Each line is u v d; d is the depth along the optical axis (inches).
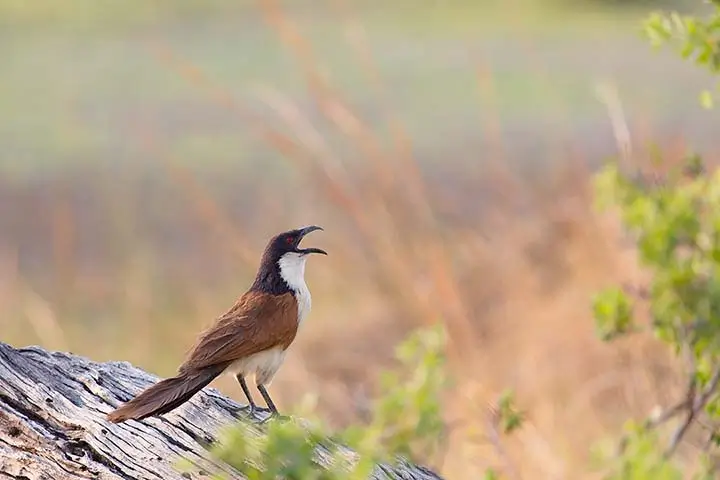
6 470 267.4
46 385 280.7
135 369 298.0
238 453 235.5
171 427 276.5
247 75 1028.5
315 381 516.4
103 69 1097.4
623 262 504.7
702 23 337.7
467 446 413.1
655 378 458.9
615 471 349.7
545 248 574.2
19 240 766.5
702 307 352.5
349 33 647.1
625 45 1123.9
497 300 564.1
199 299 607.8
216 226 621.9
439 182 818.8
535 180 749.3
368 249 605.9
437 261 526.0
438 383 356.2
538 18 1224.2
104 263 721.6
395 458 295.7
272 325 304.7
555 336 501.4
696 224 353.4
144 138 924.0
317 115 831.1
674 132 848.3
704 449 359.3
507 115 951.0
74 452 268.4
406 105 980.6
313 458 268.4
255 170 860.6
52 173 883.4
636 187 367.9
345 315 586.6
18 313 603.8
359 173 656.4
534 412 454.0
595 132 903.7
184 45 1155.3
